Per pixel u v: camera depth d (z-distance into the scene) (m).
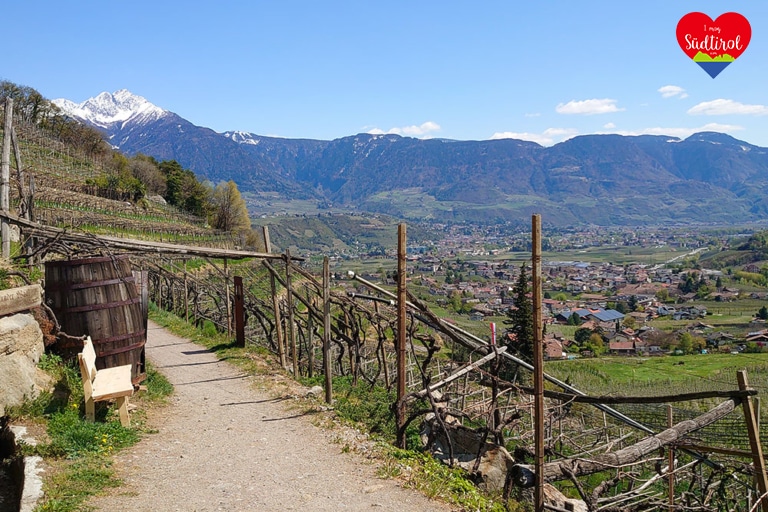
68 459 6.94
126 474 6.95
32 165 57.81
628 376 41.47
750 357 49.25
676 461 13.88
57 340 9.19
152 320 21.41
